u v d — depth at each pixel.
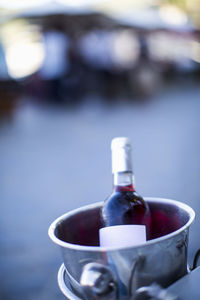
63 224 0.58
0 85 8.23
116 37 10.51
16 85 8.84
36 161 4.62
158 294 0.42
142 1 13.99
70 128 6.52
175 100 9.16
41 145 5.44
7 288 1.87
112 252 0.46
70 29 9.77
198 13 13.88
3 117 7.93
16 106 8.47
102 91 10.21
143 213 0.62
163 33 10.52
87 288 0.44
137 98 9.91
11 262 2.13
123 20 10.03
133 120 6.86
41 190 3.51
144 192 3.19
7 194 3.46
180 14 13.86
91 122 6.94
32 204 3.14
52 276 1.95
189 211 0.56
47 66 9.66
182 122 6.40
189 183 3.30
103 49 10.21
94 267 0.44
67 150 5.05
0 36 10.53
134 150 4.79
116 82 10.33
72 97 9.78
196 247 1.92
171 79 12.45
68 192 3.39
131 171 0.63
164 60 12.16
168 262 0.49
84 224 0.62
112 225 0.61
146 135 5.59
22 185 3.72
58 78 9.63
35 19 9.28
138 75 10.52
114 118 7.19
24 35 10.17
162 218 0.63
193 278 0.47
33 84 9.66
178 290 0.45
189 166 3.87
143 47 10.97
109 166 4.16
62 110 8.58
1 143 5.75
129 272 0.47
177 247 0.50
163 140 5.20
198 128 5.82
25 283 1.91
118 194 0.63
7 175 4.11
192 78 12.70
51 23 9.65
